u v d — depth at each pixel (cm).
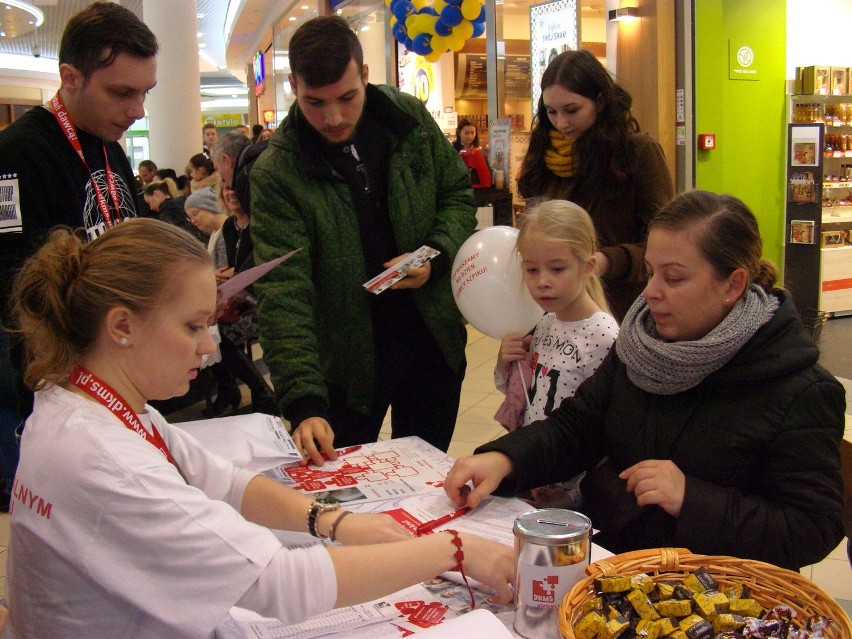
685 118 528
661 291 138
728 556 119
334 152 214
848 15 671
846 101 704
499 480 149
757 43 629
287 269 203
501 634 99
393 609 117
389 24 909
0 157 181
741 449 136
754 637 96
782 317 136
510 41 735
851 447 161
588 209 241
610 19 539
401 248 222
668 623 98
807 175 660
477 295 209
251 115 2300
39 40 1738
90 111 191
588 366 187
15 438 235
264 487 133
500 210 688
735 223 135
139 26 189
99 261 103
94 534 96
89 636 100
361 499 151
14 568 103
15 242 180
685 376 137
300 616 102
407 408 242
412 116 225
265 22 1591
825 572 280
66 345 104
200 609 98
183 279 104
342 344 222
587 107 233
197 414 501
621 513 144
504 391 215
